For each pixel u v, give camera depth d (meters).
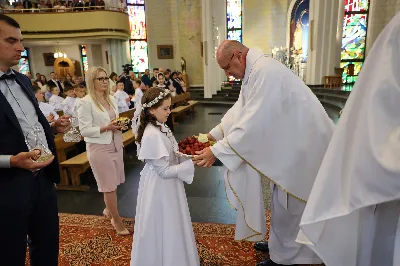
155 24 17.28
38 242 1.77
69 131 2.38
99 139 2.47
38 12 13.87
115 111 2.78
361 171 0.83
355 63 14.44
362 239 1.05
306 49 14.57
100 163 2.50
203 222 2.87
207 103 13.98
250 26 16.27
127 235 2.67
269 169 1.82
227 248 2.42
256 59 1.87
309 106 1.79
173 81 10.66
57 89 6.62
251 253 2.36
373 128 0.82
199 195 3.54
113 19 14.25
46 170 1.77
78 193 3.73
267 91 1.75
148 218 1.76
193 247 1.83
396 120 0.83
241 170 1.97
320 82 12.42
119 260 2.31
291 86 1.78
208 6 13.73
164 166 1.73
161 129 1.83
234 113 2.17
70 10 14.09
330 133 1.82
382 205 0.99
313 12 11.91
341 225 1.03
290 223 2.04
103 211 3.05
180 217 1.82
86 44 16.89
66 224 2.90
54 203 1.80
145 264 1.78
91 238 2.63
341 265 1.05
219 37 15.62
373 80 0.87
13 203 1.51
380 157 0.79
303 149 1.79
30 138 1.60
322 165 0.94
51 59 17.50
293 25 15.33
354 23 13.99
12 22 1.49
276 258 2.11
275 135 1.78
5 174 1.50
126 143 5.23
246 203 1.99
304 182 1.83
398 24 0.87
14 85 1.61
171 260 1.76
